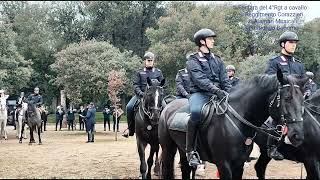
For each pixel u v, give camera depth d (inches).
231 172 243.0
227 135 240.2
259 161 359.9
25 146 732.0
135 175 416.5
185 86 385.1
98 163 503.8
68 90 1311.5
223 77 271.1
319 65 1365.7
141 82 402.6
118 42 2440.9
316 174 287.7
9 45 1002.1
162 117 311.0
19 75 1039.0
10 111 1408.7
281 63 297.9
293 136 213.6
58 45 2230.6
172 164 309.7
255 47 1908.2
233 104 246.4
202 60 264.4
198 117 254.5
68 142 828.0
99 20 2393.0
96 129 1311.5
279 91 221.8
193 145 257.9
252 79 244.2
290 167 472.1
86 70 1286.9
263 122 244.5
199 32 267.6
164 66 1761.8
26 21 2017.7
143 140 377.1
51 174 421.1
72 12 2324.1
